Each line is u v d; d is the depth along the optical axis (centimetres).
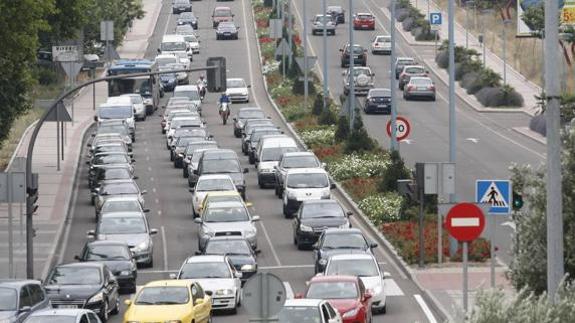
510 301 5250
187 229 13862
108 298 9581
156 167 18038
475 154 18150
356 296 8819
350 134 17600
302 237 12588
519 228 7062
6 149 18600
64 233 13700
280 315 7675
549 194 5491
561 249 5494
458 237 7450
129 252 10981
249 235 12369
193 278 9856
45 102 16312
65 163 17950
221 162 15688
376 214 13700
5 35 13862
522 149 18712
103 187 14500
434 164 10806
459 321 5284
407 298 10338
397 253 12131
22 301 8394
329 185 14512
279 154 16388
